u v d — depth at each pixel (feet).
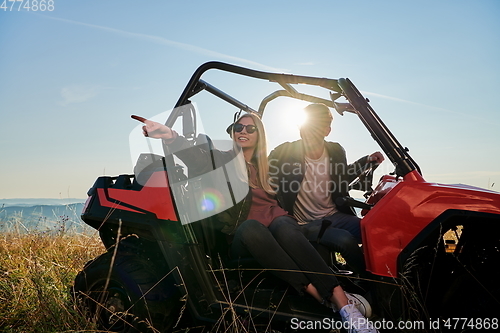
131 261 7.82
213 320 7.18
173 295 7.55
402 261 6.52
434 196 6.56
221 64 8.38
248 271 7.70
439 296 7.10
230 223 7.84
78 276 8.23
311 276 7.07
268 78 8.29
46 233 13.10
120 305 7.72
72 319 7.75
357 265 7.61
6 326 8.01
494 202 6.35
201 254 7.43
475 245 6.81
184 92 8.33
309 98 9.43
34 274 9.31
